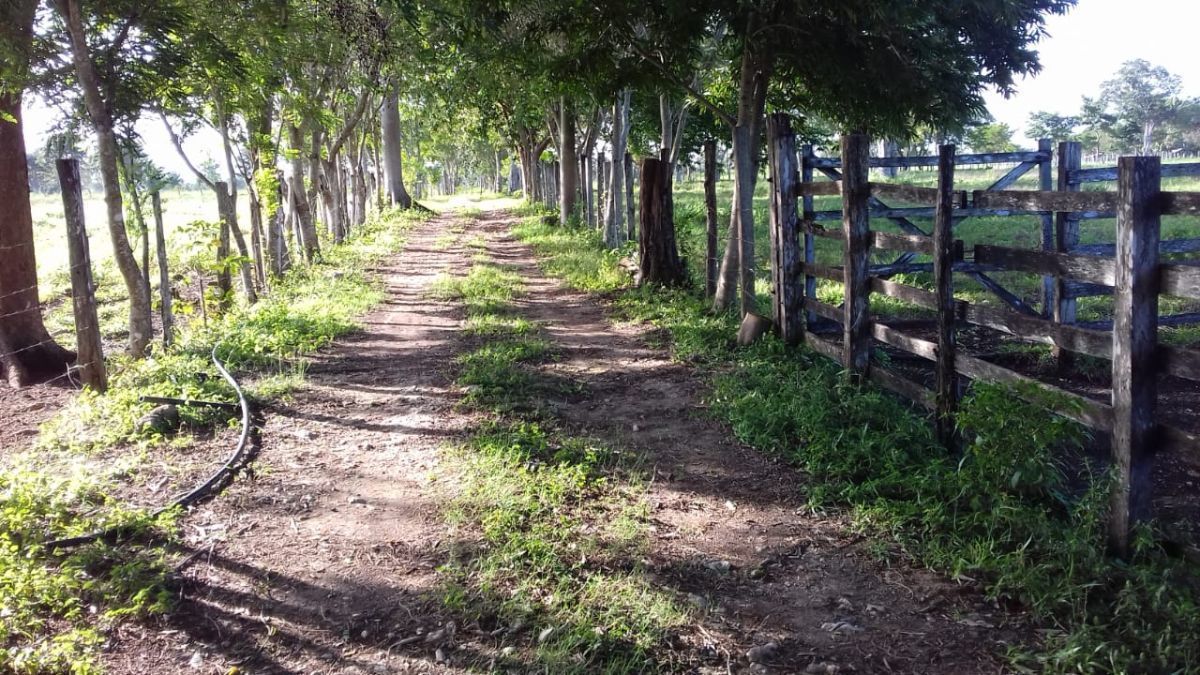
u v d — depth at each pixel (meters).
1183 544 4.07
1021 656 3.55
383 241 21.17
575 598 4.12
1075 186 8.75
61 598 3.97
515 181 68.25
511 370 8.30
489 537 4.72
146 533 4.75
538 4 10.27
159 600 3.96
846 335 7.27
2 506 4.75
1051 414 4.73
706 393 7.57
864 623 3.94
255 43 11.95
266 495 5.37
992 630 3.83
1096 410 4.31
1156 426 4.09
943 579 4.29
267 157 15.63
